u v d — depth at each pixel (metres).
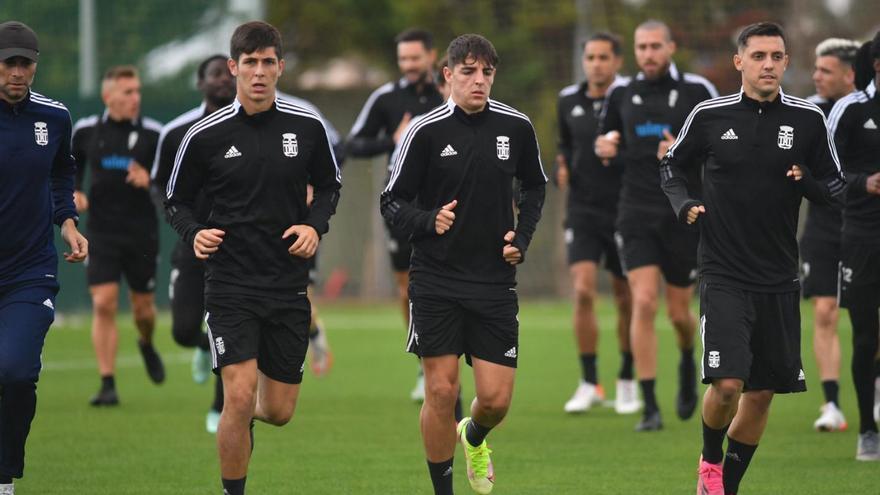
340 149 37.88
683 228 35.75
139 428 36.31
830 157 24.78
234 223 23.38
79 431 35.75
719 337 23.58
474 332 24.11
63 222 25.83
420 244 24.25
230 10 79.88
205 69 33.06
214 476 28.84
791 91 76.38
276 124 23.64
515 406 41.31
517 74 85.50
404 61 43.22
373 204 87.25
